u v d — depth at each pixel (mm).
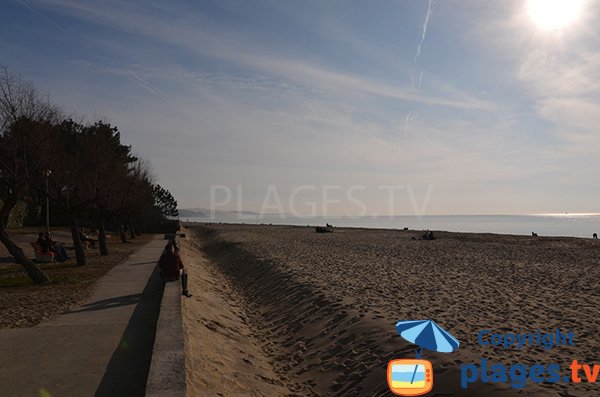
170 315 9641
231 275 27688
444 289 16422
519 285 17391
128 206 38562
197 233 80312
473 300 14289
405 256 29984
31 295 13742
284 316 15031
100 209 27828
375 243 43250
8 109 16359
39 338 8898
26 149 16609
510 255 30516
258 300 18734
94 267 21062
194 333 9984
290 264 24641
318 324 12953
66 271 19469
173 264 14852
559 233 122250
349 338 11039
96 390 6332
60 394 6188
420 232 67438
